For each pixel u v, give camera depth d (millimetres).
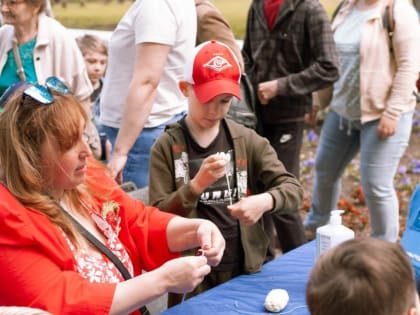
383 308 1352
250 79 3828
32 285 1741
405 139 3828
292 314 2023
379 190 3869
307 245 2605
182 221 2174
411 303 1415
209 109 2424
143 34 2971
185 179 2492
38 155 1807
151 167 2510
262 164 2539
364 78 3748
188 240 2145
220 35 3365
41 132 1781
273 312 2035
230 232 2482
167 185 2488
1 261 1744
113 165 3033
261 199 2320
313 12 3584
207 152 2500
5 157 1803
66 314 1728
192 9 3168
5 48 3496
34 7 3412
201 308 2070
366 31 3734
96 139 3520
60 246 1818
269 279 2299
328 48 3564
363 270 1369
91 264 1907
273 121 3773
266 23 3736
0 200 1752
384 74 3707
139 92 2982
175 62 3166
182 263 1823
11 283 1746
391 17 3656
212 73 2424
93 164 2174
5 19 3398
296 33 3652
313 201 4344
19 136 1794
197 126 2500
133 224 2184
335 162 4176
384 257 1390
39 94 1812
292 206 2441
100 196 2119
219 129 2533
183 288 1832
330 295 1379
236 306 2084
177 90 3270
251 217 2285
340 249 1445
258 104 3801
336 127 4090
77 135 1818
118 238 2131
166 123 3258
